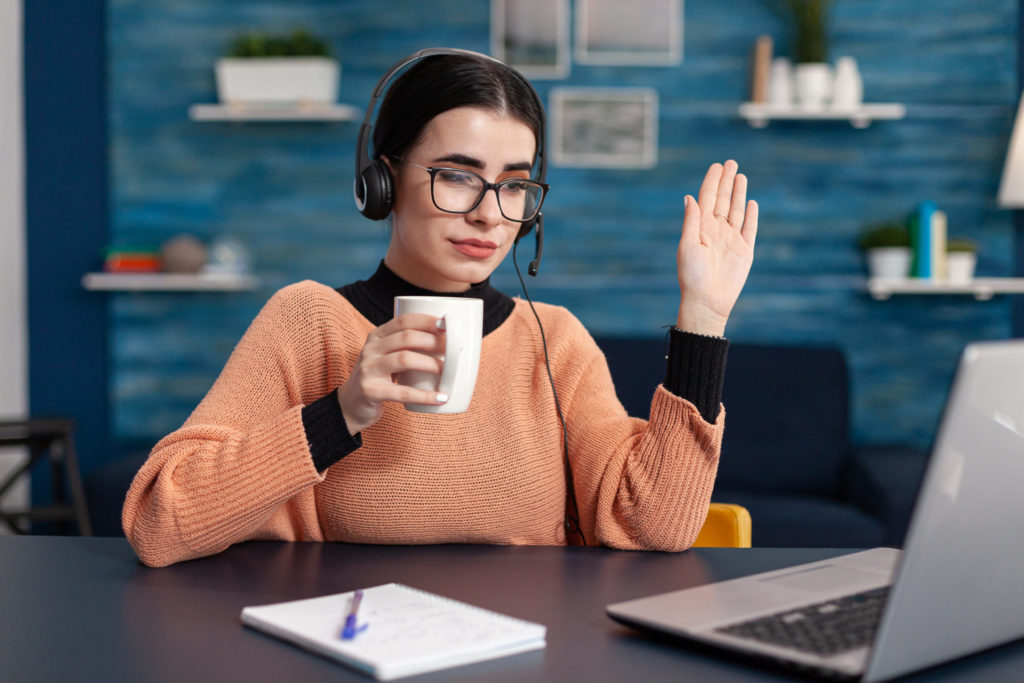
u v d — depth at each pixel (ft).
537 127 3.92
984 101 11.20
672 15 11.18
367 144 3.85
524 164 3.77
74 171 11.29
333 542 3.68
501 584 3.01
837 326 11.35
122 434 11.41
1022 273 11.34
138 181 11.32
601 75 11.25
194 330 11.41
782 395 10.23
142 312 11.39
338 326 4.05
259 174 11.34
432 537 3.95
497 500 3.96
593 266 11.35
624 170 11.30
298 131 11.31
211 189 11.35
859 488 9.36
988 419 2.02
